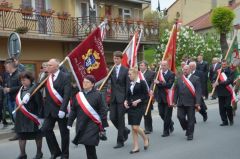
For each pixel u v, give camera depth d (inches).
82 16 921.5
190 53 1069.1
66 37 850.8
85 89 289.1
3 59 739.4
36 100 336.2
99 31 380.8
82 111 284.4
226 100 498.6
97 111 286.5
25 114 332.5
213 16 1295.5
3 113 495.5
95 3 967.0
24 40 784.9
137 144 374.0
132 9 1089.4
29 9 771.4
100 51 381.1
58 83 326.0
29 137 339.6
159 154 363.3
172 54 483.2
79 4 922.7
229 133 456.1
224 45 1290.6
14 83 442.6
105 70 383.6
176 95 428.8
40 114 339.0
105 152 378.0
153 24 1065.5
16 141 444.1
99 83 381.4
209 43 1146.0
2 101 492.1
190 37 1087.0
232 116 506.9
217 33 1298.0
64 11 895.7
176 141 418.9
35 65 809.5
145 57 1232.2
